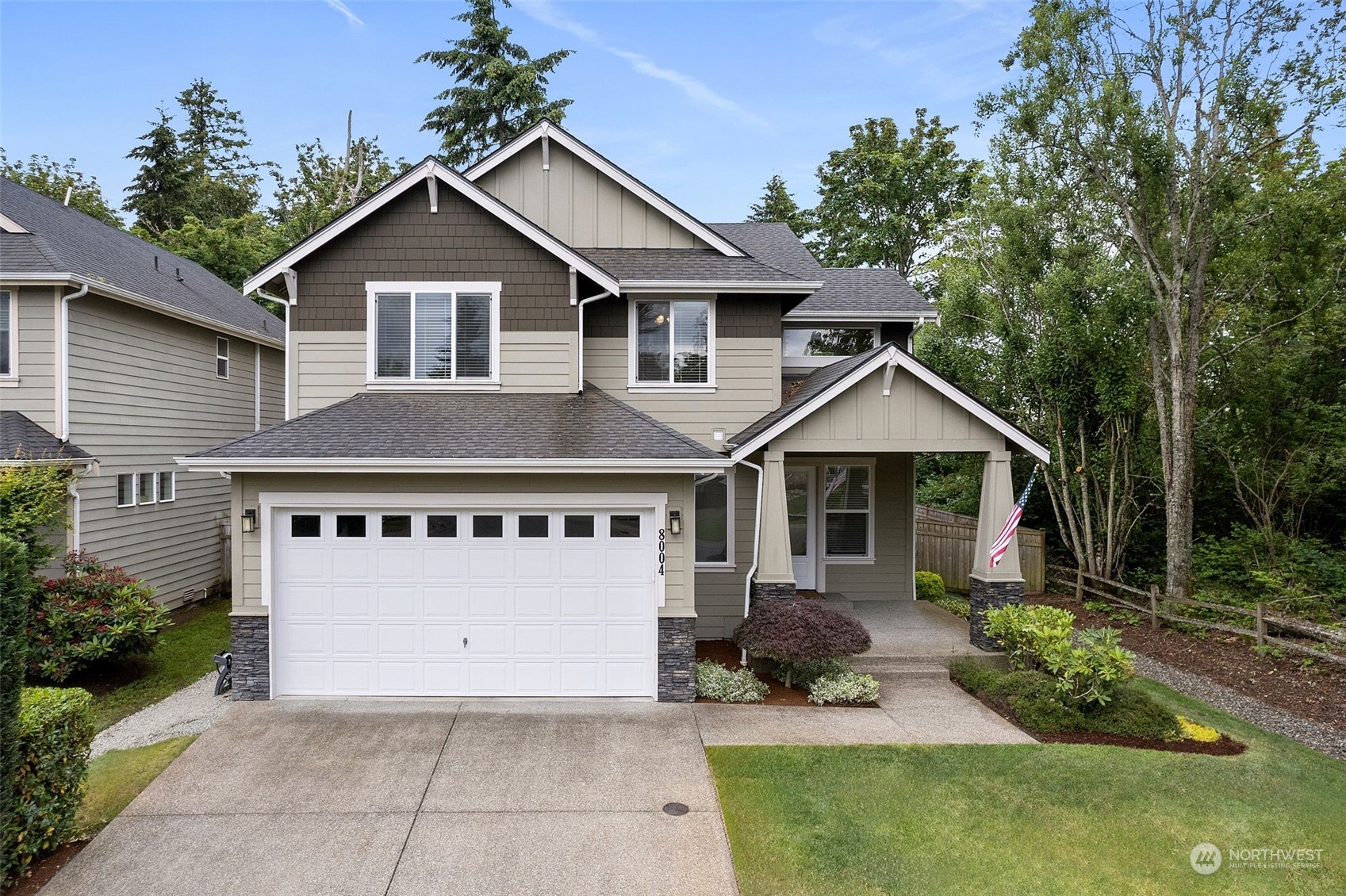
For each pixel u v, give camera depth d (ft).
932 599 50.98
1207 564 52.70
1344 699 32.17
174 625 45.55
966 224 75.56
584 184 44.50
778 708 30.53
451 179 37.22
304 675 30.81
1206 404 57.31
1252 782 23.94
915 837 20.56
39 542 34.86
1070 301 51.03
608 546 31.42
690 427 42.60
